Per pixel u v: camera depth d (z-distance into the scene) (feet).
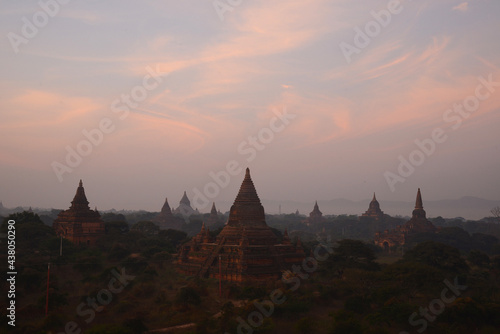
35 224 409.49
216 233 398.42
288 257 324.80
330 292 256.52
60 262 323.98
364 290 249.96
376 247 587.68
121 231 506.07
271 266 308.81
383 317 205.46
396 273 256.32
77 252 372.17
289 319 215.31
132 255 369.91
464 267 316.19
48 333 186.91
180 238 516.32
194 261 334.24
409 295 247.91
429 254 321.11
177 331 192.34
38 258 332.39
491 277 354.95
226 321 200.34
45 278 266.57
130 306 225.35
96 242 443.73
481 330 205.57
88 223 456.45
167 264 354.33
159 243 432.66
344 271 277.23
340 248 317.83
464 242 611.06
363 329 191.31
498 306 217.36
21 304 237.25
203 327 195.00
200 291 257.34
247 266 296.71
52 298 217.77
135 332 185.16
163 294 247.29
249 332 193.88
